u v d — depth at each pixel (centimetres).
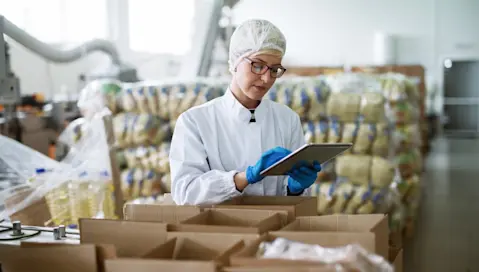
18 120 359
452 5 1107
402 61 1135
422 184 662
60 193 210
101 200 218
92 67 734
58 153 328
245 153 176
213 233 112
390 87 355
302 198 158
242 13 1190
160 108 333
